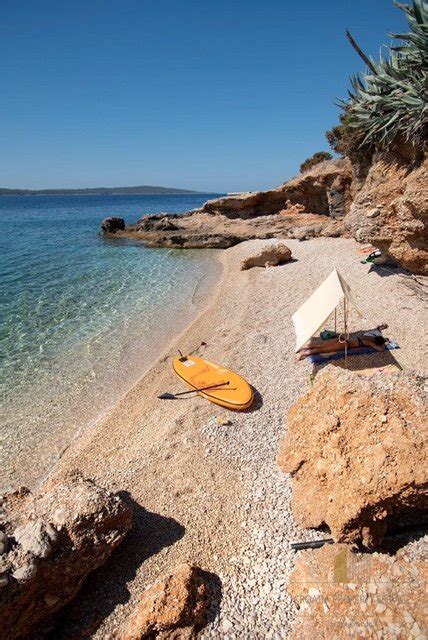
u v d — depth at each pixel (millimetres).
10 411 11672
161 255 36500
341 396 6406
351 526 5641
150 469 8617
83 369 14047
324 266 22297
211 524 7031
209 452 8859
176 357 14414
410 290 15188
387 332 12555
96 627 5535
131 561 6457
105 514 6027
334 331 13008
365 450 5762
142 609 5324
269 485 7648
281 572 5961
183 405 11023
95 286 24766
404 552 5648
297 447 7043
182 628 5230
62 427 10984
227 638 5195
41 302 21359
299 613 5348
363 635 4844
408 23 14508
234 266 29453
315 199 38719
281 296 19047
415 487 5145
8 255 35875
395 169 15695
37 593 5324
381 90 16031
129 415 11172
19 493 6820
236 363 12922
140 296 22594
